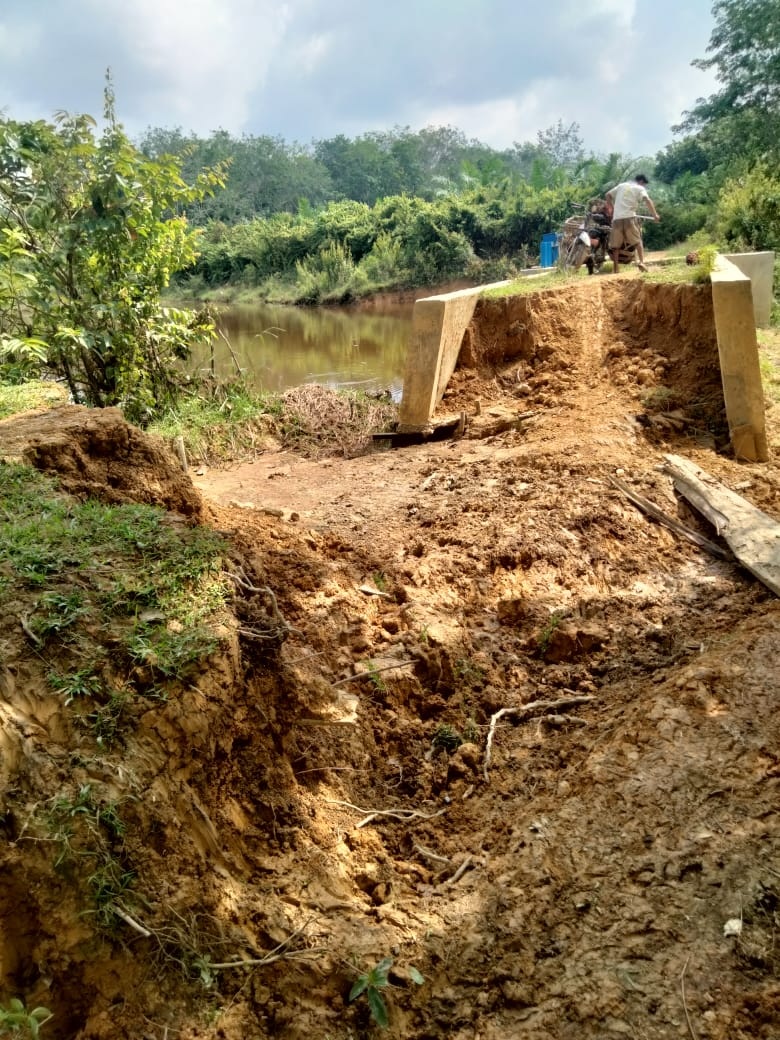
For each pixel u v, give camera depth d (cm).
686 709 380
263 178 6209
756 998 238
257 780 316
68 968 221
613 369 908
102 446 514
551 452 725
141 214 1030
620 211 1238
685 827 308
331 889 294
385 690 424
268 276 3869
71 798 238
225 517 602
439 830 355
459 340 974
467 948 273
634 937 266
